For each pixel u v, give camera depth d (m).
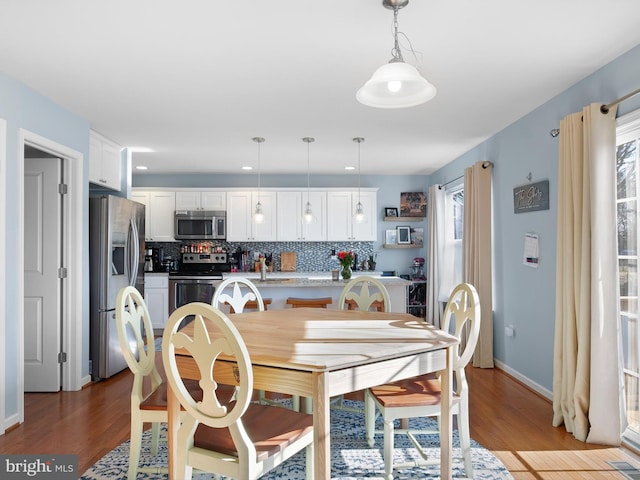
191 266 7.43
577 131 3.04
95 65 3.00
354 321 2.84
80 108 3.89
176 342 1.73
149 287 6.72
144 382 4.26
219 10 2.32
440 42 2.68
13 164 3.21
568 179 3.13
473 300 2.44
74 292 4.06
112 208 4.50
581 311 2.94
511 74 3.18
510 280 4.47
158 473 2.50
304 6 2.28
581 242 3.01
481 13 2.36
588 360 2.93
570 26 2.50
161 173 7.37
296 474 2.54
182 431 1.79
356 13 2.35
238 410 1.61
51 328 3.99
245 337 2.28
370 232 7.25
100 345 4.38
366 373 1.88
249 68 3.05
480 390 4.03
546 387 3.81
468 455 2.44
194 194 7.16
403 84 2.24
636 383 2.90
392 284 5.08
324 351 1.94
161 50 2.78
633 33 2.59
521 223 4.22
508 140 4.50
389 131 4.71
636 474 2.49
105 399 3.79
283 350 1.96
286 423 1.97
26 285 3.99
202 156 5.95
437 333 2.40
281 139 5.02
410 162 6.45
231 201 7.17
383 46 2.73
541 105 3.85
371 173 7.44
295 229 7.18
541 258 3.86
